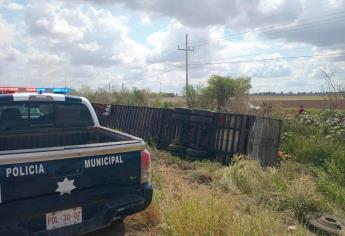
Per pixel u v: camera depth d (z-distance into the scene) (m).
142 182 4.18
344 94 14.18
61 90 6.71
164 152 11.02
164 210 4.71
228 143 9.85
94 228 3.72
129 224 4.80
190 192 4.85
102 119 16.61
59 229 3.55
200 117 10.51
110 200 3.95
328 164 8.82
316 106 41.75
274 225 4.20
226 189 6.61
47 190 3.43
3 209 3.22
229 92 23.11
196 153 10.23
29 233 3.36
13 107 4.97
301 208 5.64
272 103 16.41
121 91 28.80
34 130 5.19
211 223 4.00
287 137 11.79
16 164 3.23
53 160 3.44
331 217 5.40
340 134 12.15
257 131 9.31
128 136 4.53
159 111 12.73
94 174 3.75
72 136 5.50
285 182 6.40
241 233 3.89
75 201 3.66
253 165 7.40
